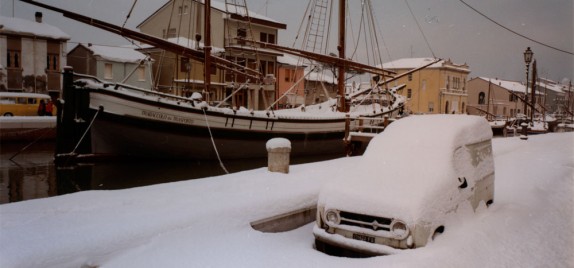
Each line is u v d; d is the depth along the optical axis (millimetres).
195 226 6223
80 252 5211
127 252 5363
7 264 4754
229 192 8086
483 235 5746
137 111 18500
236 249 5641
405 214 5375
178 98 19453
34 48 39875
